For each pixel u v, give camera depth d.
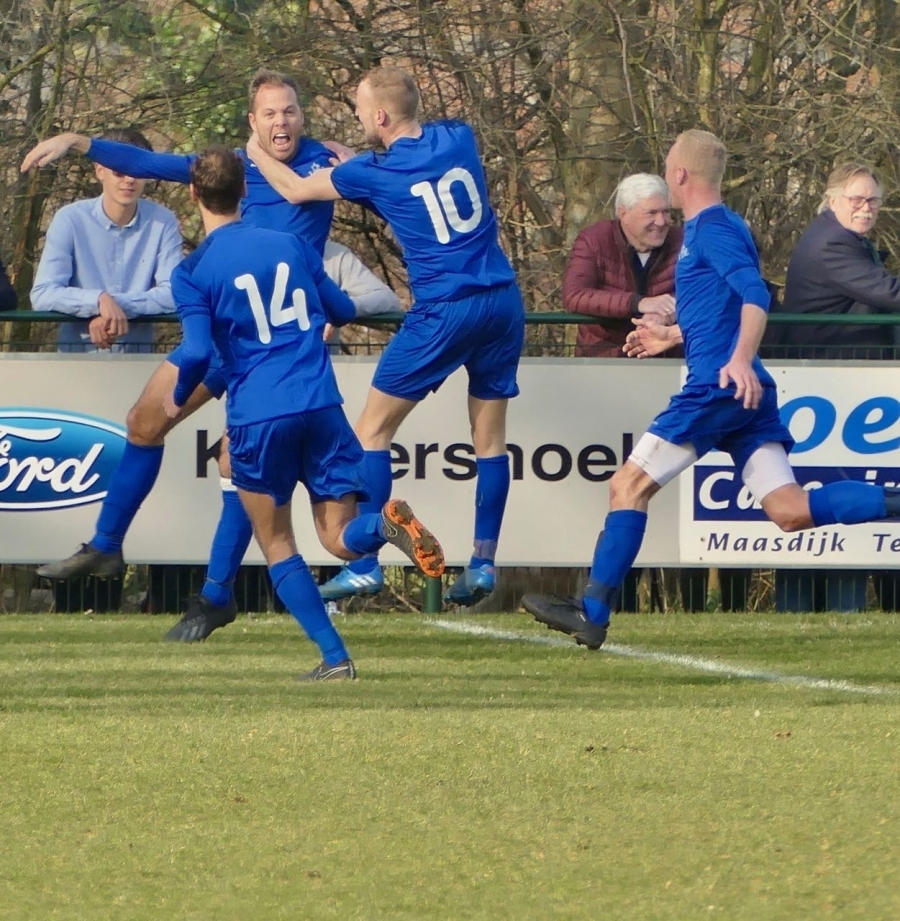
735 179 48.88
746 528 30.41
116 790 14.71
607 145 48.25
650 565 30.50
